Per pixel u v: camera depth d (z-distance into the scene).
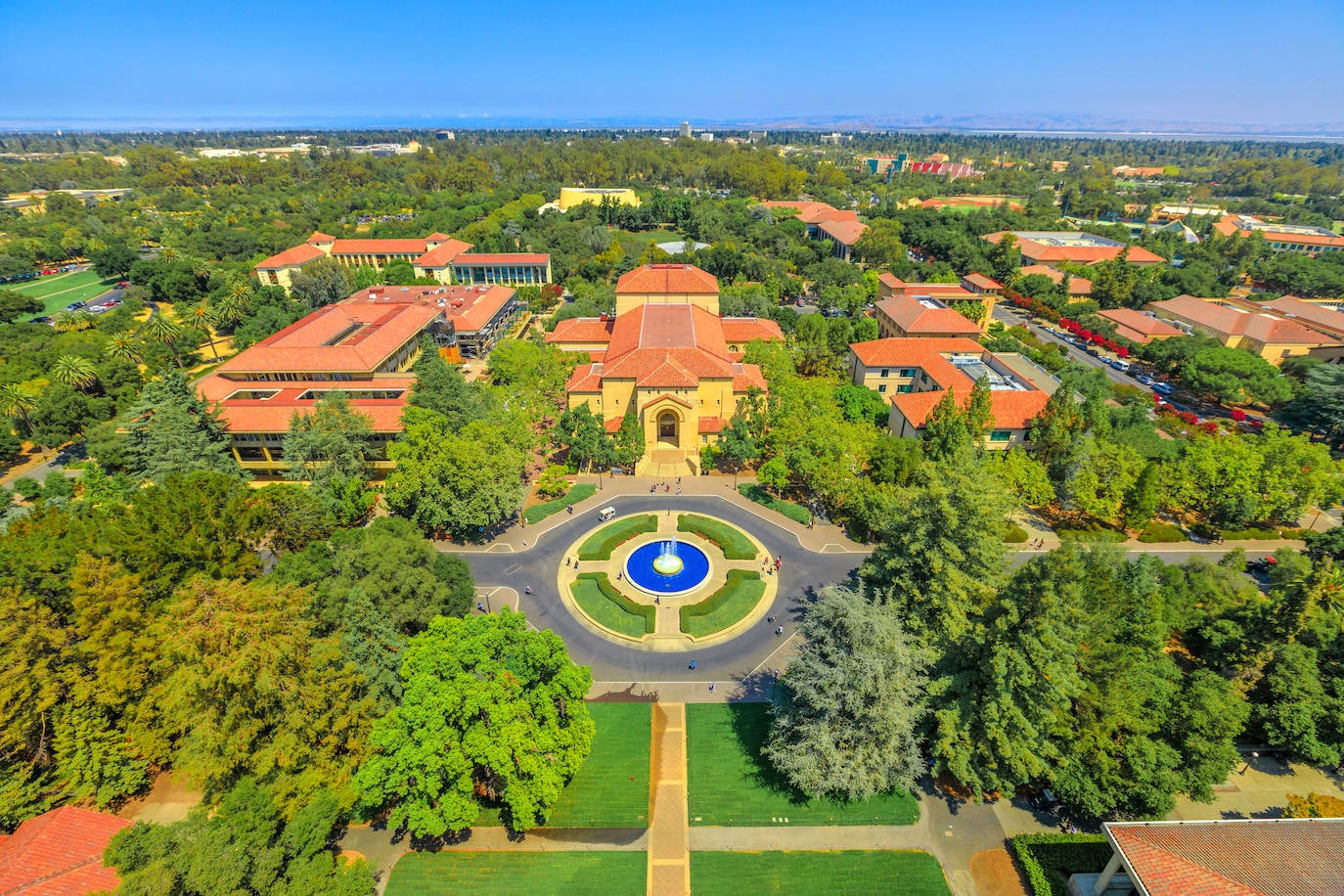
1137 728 54.12
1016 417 110.81
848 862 54.69
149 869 40.16
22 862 46.84
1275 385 131.50
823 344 142.50
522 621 57.31
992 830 57.25
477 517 90.50
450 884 52.81
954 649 59.69
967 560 61.62
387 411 108.75
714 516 101.44
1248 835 47.41
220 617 48.97
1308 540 83.56
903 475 97.06
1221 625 65.06
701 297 151.38
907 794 60.06
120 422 103.38
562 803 59.28
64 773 53.56
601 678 73.19
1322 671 61.88
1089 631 55.94
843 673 53.97
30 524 69.75
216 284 198.75
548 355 135.88
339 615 61.06
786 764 56.22
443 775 51.44
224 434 104.62
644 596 85.19
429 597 70.25
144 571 63.94
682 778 61.94
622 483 110.31
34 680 53.31
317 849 48.84
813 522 99.75
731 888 52.78
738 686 72.31
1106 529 98.19
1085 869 53.31
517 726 51.22
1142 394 138.88
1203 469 96.00
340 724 53.31
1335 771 62.69
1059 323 190.12
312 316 151.25
